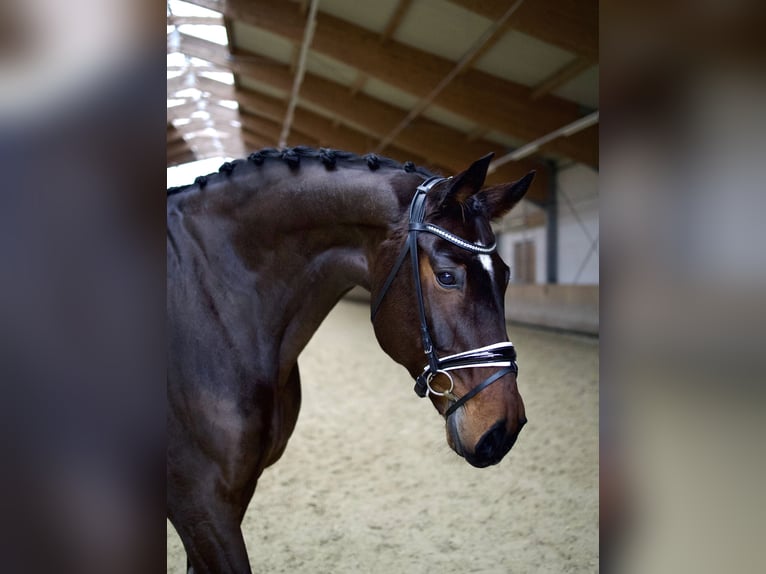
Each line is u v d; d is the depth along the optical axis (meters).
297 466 3.67
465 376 1.24
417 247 1.31
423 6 7.30
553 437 4.16
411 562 2.48
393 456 3.85
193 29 11.02
